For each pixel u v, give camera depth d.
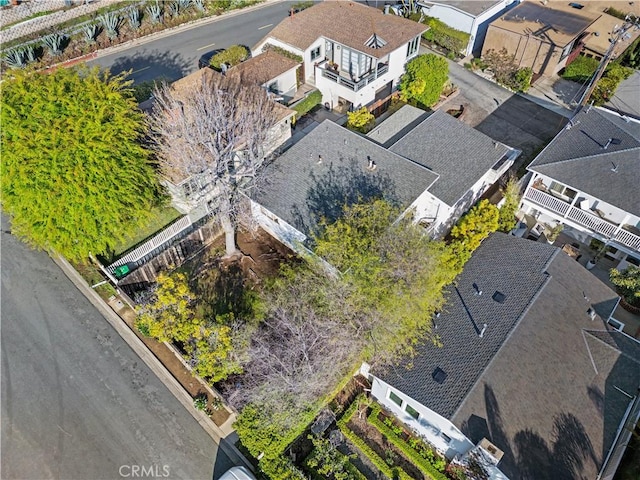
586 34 44.62
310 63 39.72
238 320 24.12
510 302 22.94
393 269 21.06
